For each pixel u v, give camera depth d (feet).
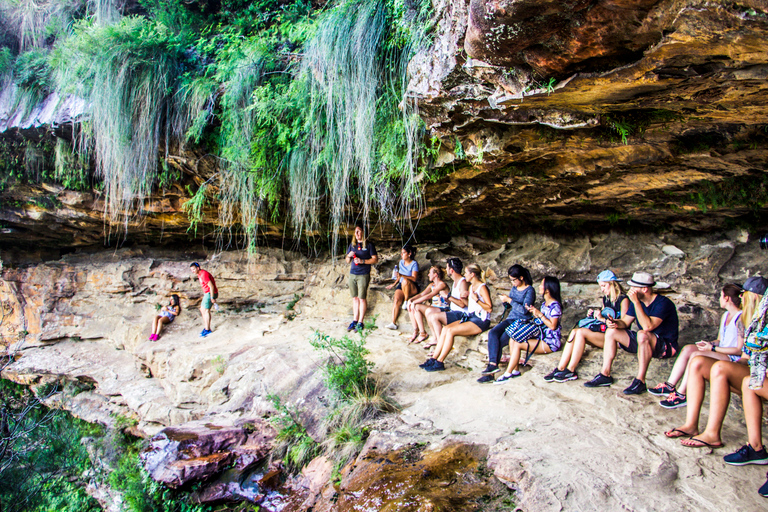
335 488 12.50
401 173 15.89
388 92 14.51
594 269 22.34
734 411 12.38
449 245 27.61
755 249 18.71
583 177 14.97
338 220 18.69
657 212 19.03
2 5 26.32
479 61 8.66
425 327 24.17
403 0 12.00
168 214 27.02
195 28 23.21
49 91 24.50
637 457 10.56
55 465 28.25
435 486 10.64
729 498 8.89
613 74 7.56
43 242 35.37
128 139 21.12
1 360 34.27
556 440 11.70
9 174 26.32
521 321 16.55
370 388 17.07
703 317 18.61
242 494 14.47
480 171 15.16
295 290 30.94
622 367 15.94
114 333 33.22
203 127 20.25
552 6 6.48
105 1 24.82
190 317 31.53
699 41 6.31
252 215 22.49
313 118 17.07
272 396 17.39
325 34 14.98
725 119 9.75
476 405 14.82
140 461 16.12
